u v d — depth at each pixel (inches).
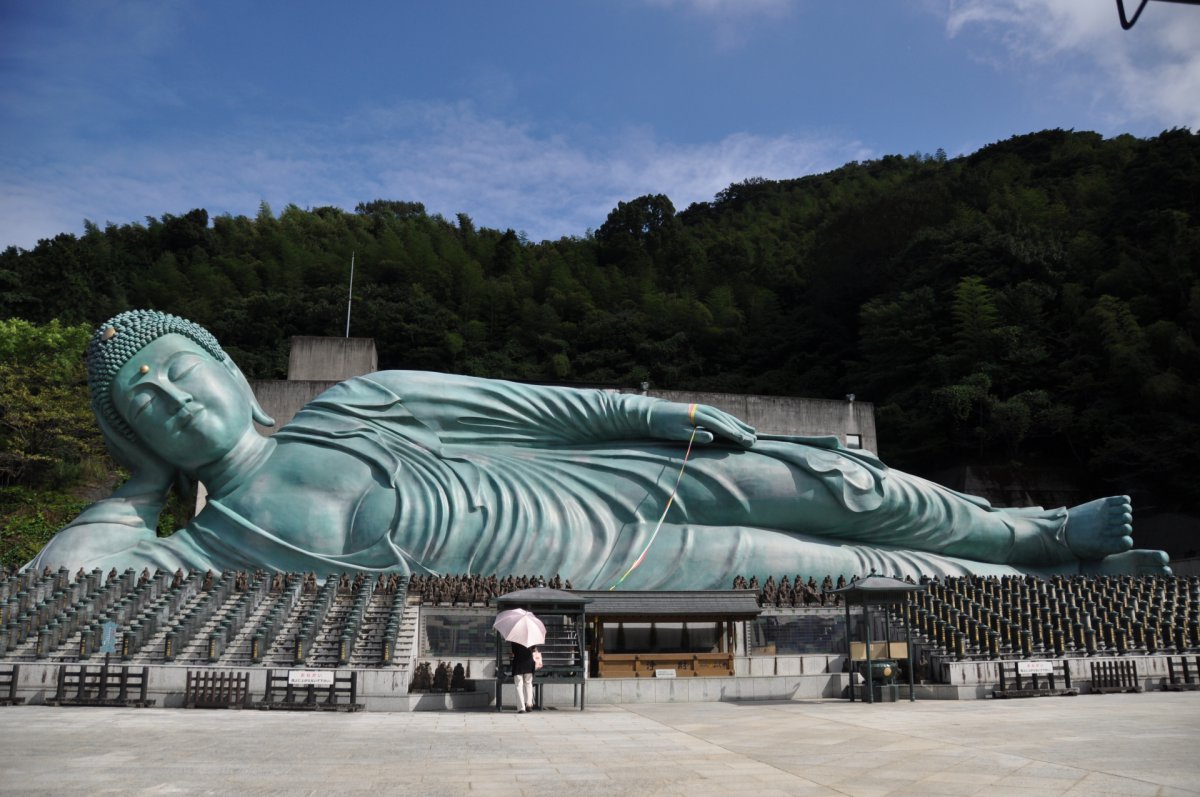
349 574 803.4
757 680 601.3
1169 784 229.5
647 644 674.8
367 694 537.3
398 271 2837.1
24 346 1441.9
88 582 684.1
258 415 896.3
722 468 897.5
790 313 2576.3
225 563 814.5
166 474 858.8
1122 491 1584.6
